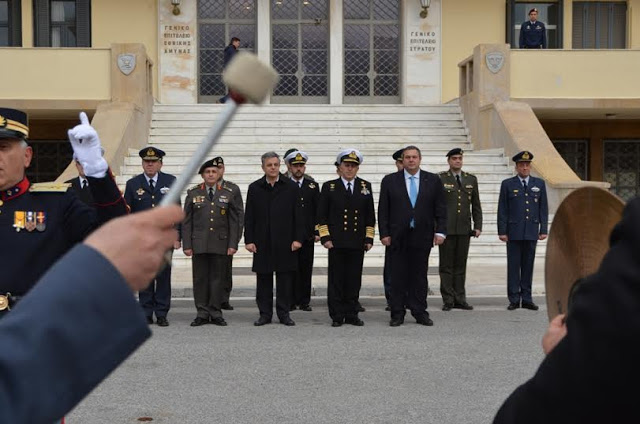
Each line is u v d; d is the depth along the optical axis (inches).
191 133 802.8
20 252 137.6
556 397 49.5
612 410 47.5
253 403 243.8
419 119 829.8
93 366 47.1
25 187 141.5
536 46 885.2
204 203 389.4
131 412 234.8
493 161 729.0
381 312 436.1
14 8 943.0
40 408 45.2
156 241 50.4
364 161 735.1
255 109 811.4
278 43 966.4
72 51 778.2
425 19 967.6
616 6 988.6
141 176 402.6
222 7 959.0
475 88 800.3
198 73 957.2
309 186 442.9
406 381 270.4
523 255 439.8
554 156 684.7
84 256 48.6
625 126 952.3
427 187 387.9
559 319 69.2
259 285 394.6
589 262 74.7
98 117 723.4
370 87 973.2
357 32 972.6
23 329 45.9
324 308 453.1
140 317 48.9
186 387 263.3
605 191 70.7
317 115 816.3
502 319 403.9
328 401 245.8
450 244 436.8
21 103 776.9
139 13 949.2
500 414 55.4
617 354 46.4
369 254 604.7
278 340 347.6
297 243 390.3
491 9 973.2
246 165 710.5
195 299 392.8
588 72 812.0
